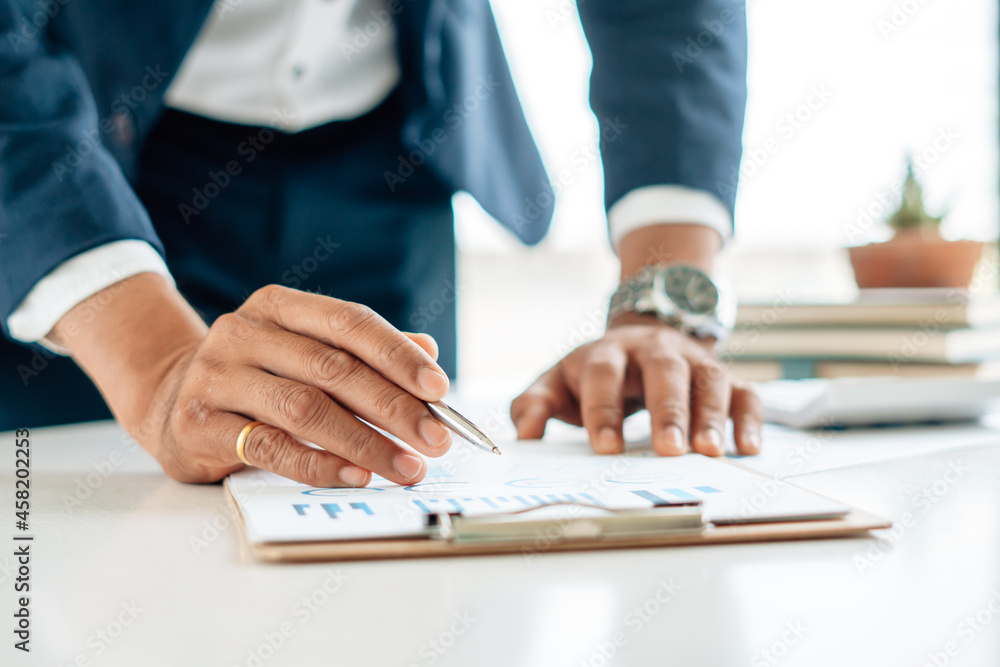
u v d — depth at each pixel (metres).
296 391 0.51
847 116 2.32
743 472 0.53
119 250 0.65
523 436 0.74
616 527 0.38
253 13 0.99
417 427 0.49
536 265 2.33
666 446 0.61
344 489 0.49
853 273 1.47
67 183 0.65
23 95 0.68
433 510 0.41
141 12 0.88
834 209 2.34
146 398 0.59
